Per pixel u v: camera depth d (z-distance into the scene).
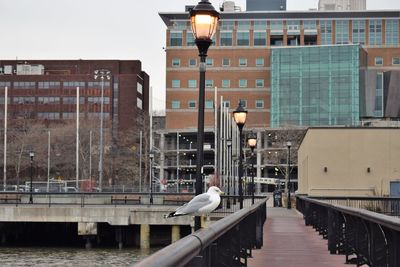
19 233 57.78
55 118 180.75
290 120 149.62
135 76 179.00
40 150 127.00
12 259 43.66
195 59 155.75
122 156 136.88
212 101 155.00
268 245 22.08
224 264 10.23
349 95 147.25
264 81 155.50
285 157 128.00
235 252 12.68
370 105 149.50
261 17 158.25
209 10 12.97
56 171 135.25
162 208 51.03
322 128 49.25
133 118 169.62
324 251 19.92
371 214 11.79
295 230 29.77
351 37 158.88
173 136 153.75
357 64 147.12
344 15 158.62
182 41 155.88
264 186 146.25
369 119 147.12
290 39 160.12
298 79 150.12
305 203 36.09
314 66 149.50
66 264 40.91
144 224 50.88
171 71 155.62
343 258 17.81
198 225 11.85
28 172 139.25
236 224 11.59
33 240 57.50
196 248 5.95
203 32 12.99
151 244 54.53
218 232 8.01
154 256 4.36
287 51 151.25
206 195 9.77
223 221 9.19
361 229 14.46
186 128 153.38
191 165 147.88
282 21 158.88
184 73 155.38
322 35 159.50
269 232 28.55
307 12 158.25
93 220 51.44
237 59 156.00
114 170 131.12
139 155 133.00
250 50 156.12
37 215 52.00
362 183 48.47
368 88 150.12
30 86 182.38
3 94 183.12
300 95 149.88
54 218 51.78
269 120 153.88
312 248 20.95
